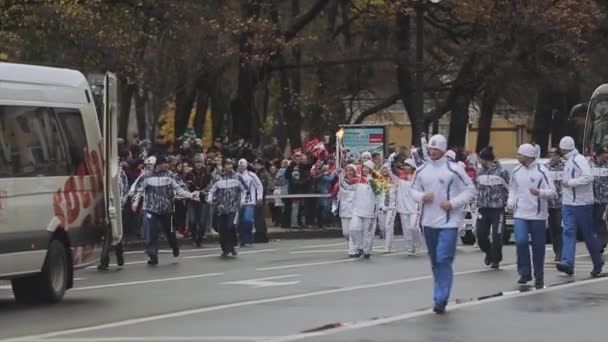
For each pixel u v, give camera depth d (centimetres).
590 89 6209
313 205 4409
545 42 5288
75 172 2102
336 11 6212
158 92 5281
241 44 4731
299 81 6675
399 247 3522
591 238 2450
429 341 1504
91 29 3791
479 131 6056
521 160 2241
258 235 3925
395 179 3212
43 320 1784
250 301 2016
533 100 6253
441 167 1838
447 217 1820
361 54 5738
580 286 2230
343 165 4266
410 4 5156
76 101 2139
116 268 2833
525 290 2161
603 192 2866
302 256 3180
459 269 2641
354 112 7050
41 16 3722
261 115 6931
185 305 1970
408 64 5600
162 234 3756
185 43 4475
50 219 2003
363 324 1680
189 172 3647
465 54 5400
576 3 5222
